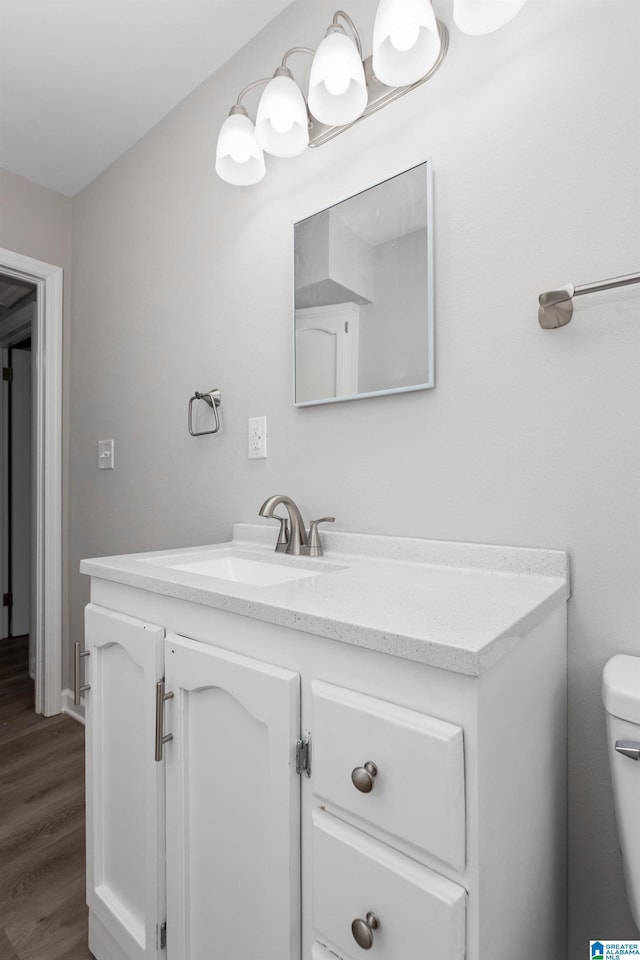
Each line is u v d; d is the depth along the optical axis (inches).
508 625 25.6
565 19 37.9
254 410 60.1
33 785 67.6
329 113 44.5
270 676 28.9
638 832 27.3
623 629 35.3
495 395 40.8
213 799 33.5
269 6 56.3
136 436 77.7
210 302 65.7
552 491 38.1
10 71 64.6
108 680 42.8
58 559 91.0
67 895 49.6
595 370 36.3
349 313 49.7
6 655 119.0
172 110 71.7
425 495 44.9
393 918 23.6
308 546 50.6
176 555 51.1
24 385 137.2
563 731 36.1
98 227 86.2
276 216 57.7
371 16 48.9
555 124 38.1
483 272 41.5
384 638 24.6
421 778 22.8
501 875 25.1
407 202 45.6
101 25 58.1
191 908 35.2
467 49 42.6
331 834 26.0
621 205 35.4
